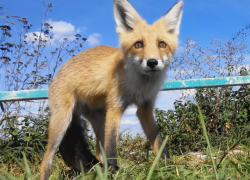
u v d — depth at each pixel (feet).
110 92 2.23
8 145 2.62
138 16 2.29
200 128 3.02
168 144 2.81
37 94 2.49
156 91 2.26
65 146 2.37
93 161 2.34
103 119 2.48
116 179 1.68
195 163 1.92
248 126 2.90
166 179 1.54
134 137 3.17
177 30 2.31
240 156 1.98
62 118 2.29
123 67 2.21
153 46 2.08
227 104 3.16
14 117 2.92
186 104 3.23
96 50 2.45
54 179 2.04
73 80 2.35
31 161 2.56
